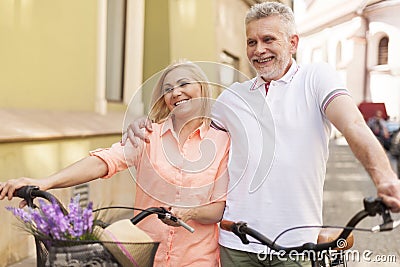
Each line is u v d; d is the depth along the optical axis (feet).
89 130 22.33
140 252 6.33
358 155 7.12
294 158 8.30
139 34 32.45
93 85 26.81
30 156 18.06
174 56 35.86
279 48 8.52
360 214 6.53
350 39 88.99
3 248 16.07
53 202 7.10
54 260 6.11
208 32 42.86
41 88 21.99
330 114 7.89
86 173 8.24
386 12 89.25
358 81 91.61
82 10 25.55
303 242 8.27
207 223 8.54
